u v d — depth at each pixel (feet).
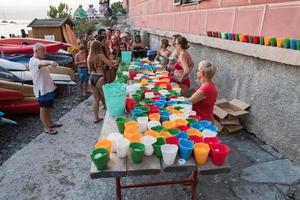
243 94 12.92
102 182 9.34
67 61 25.94
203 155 5.10
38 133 14.11
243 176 9.26
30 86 17.70
